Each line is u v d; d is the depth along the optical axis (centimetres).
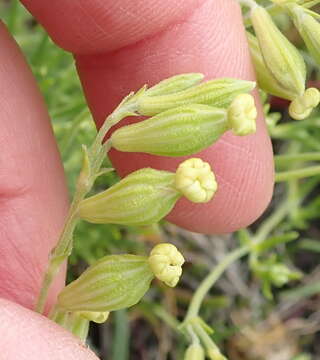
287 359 14
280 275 12
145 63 9
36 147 9
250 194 10
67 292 7
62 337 7
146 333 14
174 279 7
